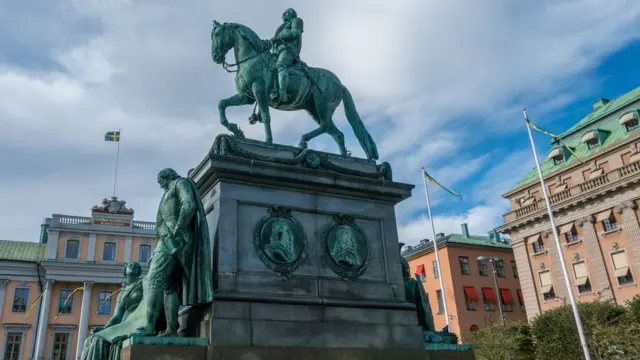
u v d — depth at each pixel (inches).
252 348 233.3
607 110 1453.0
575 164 1451.8
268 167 274.7
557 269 1427.2
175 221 249.9
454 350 291.7
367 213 302.2
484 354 1115.9
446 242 1873.8
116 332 254.1
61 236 1806.1
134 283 305.0
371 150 349.4
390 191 308.7
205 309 241.8
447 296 1824.6
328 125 342.6
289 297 256.1
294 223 275.3
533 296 1487.5
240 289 247.8
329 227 286.0
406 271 328.8
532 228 1515.7
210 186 276.7
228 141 273.1
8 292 1731.1
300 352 243.6
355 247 287.9
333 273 277.1
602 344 954.1
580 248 1374.3
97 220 1857.8
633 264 1242.0
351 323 266.4
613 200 1304.1
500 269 1931.6
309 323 254.5
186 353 220.1
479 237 2102.6
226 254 251.0
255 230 263.7
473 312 1801.2
